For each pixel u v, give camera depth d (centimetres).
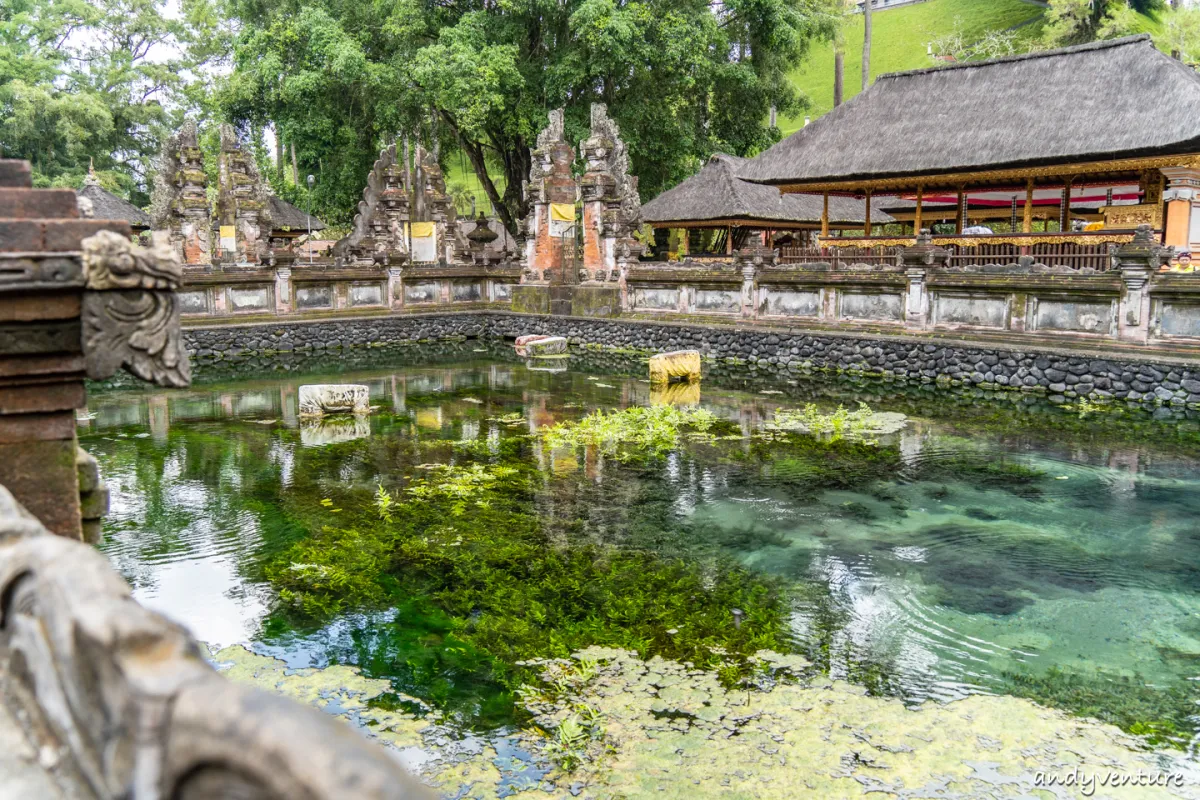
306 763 111
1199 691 534
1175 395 1370
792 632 617
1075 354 1474
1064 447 1149
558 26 2892
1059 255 1781
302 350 2228
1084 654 582
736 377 1775
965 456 1110
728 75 2923
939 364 1661
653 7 2753
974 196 2577
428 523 858
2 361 271
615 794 427
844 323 1877
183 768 124
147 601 664
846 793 428
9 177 300
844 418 1337
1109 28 3925
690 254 3114
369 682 539
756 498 941
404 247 2700
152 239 276
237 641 598
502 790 430
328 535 822
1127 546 789
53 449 288
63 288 262
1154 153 1684
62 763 160
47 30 4025
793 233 3309
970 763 454
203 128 4328
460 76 2527
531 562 754
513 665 566
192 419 1368
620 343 2239
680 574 726
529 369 1922
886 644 597
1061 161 1791
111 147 4197
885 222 3225
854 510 898
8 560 186
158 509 904
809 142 2269
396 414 1409
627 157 2594
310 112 2994
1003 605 664
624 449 1165
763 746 469
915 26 5731
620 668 560
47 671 168
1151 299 1424
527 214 2573
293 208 3497
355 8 2897
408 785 110
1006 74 2056
